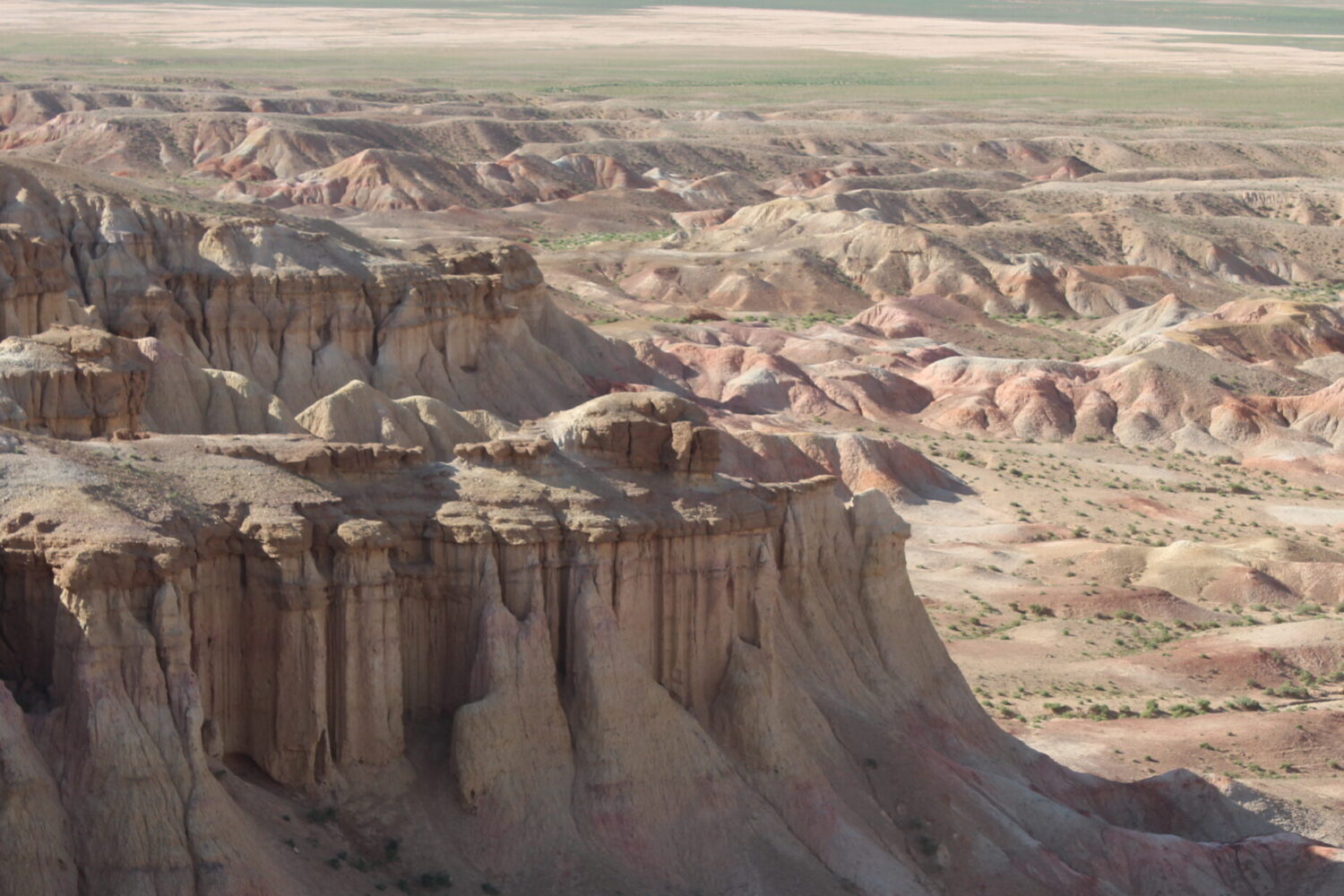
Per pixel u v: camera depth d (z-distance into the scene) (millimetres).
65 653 56812
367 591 66000
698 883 68875
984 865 77500
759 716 74688
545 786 68125
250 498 65250
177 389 103875
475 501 70688
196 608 62469
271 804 63000
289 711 64375
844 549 88625
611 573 71812
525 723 68438
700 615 74688
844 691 84188
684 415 77938
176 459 66250
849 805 77125
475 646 68875
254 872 56781
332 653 65750
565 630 70750
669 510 74000
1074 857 83125
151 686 56938
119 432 68312
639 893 66812
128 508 61031
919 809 78812
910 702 88125
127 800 55062
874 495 90250
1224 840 92875
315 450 69188
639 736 70250
